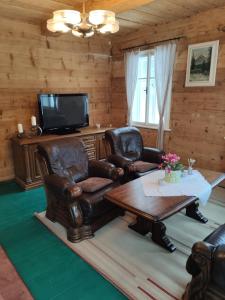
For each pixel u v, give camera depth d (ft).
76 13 6.82
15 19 12.21
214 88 11.99
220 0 10.39
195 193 7.48
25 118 13.55
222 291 4.44
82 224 7.84
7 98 12.70
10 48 12.35
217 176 8.94
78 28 7.33
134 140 12.42
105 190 8.46
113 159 10.78
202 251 4.51
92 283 6.10
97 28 7.38
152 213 6.32
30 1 9.82
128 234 8.18
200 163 13.26
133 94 15.61
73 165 9.45
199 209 9.84
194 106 12.94
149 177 8.92
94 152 14.73
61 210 8.25
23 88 13.19
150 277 6.28
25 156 11.68
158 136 14.47
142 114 16.16
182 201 7.00
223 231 5.61
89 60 15.94
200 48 12.07
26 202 10.68
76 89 15.65
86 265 6.72
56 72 14.43
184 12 11.80
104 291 5.85
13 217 9.37
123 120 17.33
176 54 13.16
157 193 7.50
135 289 5.89
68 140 9.70
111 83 17.60
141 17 12.46
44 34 13.25
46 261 6.89
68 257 7.06
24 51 12.87
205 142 12.85
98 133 14.67
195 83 12.57
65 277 6.30
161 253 7.21
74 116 14.60
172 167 8.39
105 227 8.59
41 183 12.40
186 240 7.82
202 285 4.65
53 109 13.46
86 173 9.85
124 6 9.05
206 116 12.56
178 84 13.41
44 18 12.14
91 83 16.42
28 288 5.94
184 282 6.11
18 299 5.61
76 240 7.70
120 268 6.60
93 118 17.11
